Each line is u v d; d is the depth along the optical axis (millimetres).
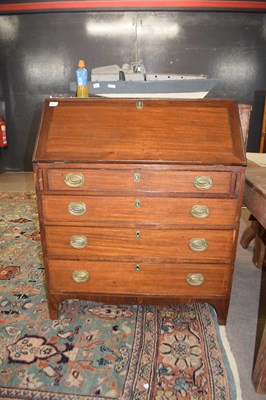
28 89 4895
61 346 1618
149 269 1688
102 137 1525
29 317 1838
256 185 1523
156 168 1479
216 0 4379
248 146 5016
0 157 5207
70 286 1745
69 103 1614
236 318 1862
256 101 4820
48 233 1639
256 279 2297
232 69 4691
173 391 1365
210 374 1454
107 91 2383
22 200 3961
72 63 4746
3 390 1369
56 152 1502
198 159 1459
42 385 1396
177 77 2852
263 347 1352
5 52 4734
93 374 1452
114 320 1819
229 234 1598
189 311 1913
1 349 1596
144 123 1552
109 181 1515
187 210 1556
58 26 4594
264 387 1351
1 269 2373
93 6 4449
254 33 4531
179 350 1595
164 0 4398
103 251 1658
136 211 1566
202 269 1678
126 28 4566
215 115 1573
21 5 4488
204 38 4570
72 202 1564
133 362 1517
